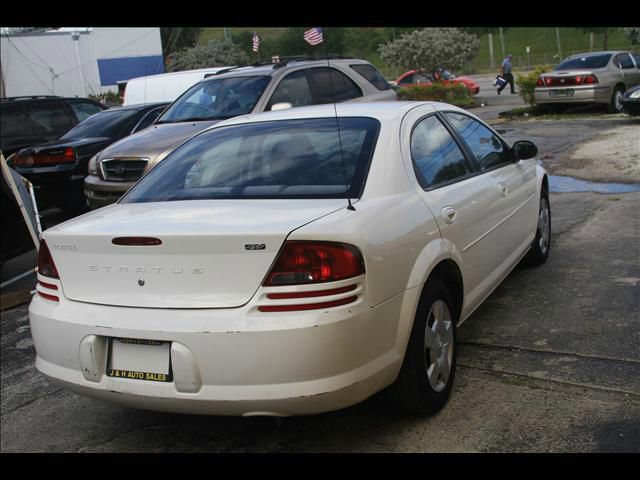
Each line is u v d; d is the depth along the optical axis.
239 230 3.10
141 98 13.70
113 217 3.64
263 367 3.03
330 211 3.33
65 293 3.47
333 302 3.07
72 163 9.23
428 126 4.42
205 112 8.66
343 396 3.11
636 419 3.54
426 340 3.66
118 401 3.32
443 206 3.97
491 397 3.90
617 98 16.19
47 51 37.22
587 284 5.50
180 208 3.65
